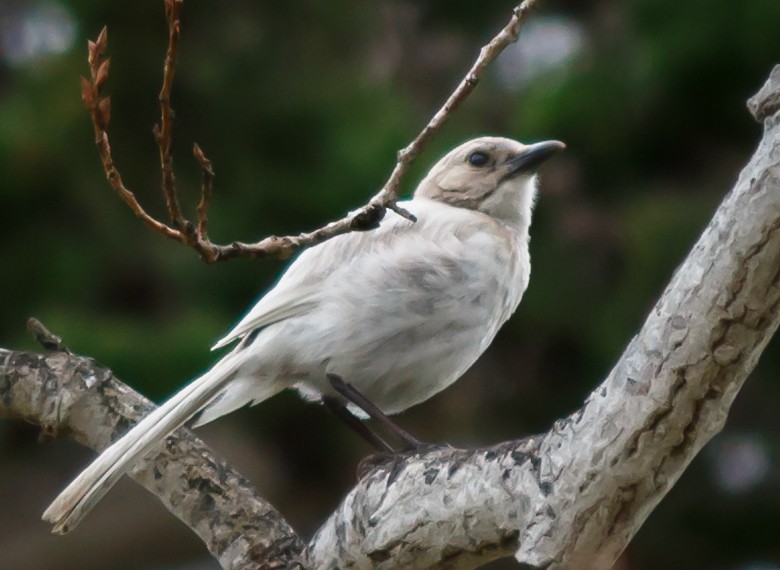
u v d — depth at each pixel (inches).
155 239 533.6
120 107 530.9
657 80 522.3
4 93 560.7
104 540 555.2
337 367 322.7
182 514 303.1
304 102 536.7
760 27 504.7
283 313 323.9
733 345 229.9
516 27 279.0
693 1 517.0
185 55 536.7
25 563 552.1
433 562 266.8
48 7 567.2
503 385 559.8
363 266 323.0
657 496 241.3
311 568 287.3
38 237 533.6
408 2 615.2
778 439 553.3
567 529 244.2
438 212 334.3
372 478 275.6
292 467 563.5
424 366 325.7
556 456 245.0
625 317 520.7
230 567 297.0
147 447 296.4
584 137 534.0
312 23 553.9
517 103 554.9
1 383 316.2
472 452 261.7
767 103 224.2
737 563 557.0
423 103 580.1
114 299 535.8
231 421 546.6
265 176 531.2
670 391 234.1
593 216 543.2
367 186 525.0
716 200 521.7
